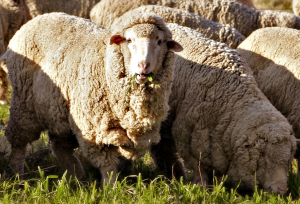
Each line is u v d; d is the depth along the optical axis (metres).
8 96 20.25
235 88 9.91
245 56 12.36
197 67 10.27
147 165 11.88
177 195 8.76
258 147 9.32
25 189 8.54
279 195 8.90
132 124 8.76
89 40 9.57
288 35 11.86
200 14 18.44
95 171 10.80
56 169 10.59
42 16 10.86
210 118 9.97
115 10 18.47
